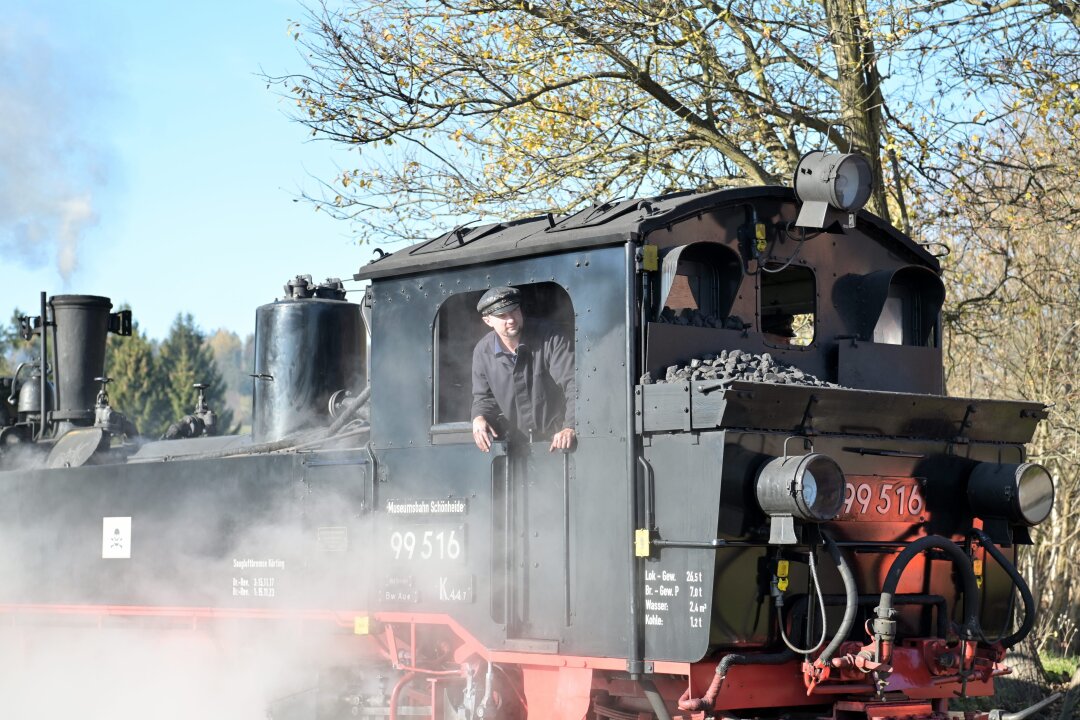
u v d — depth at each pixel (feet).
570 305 24.85
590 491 20.85
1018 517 22.34
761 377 20.68
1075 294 49.08
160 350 225.76
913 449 21.93
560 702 21.22
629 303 20.57
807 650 20.01
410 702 23.57
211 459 27.73
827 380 23.44
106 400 34.86
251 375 30.96
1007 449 23.73
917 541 20.99
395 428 23.98
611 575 20.43
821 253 23.70
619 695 21.35
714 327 21.84
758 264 22.48
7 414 38.22
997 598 23.72
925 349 24.90
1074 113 38.91
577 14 39.75
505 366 22.65
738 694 19.92
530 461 21.79
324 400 30.19
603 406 20.83
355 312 31.19
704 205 21.72
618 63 41.86
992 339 54.29
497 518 21.95
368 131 41.32
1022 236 48.67
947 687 22.06
